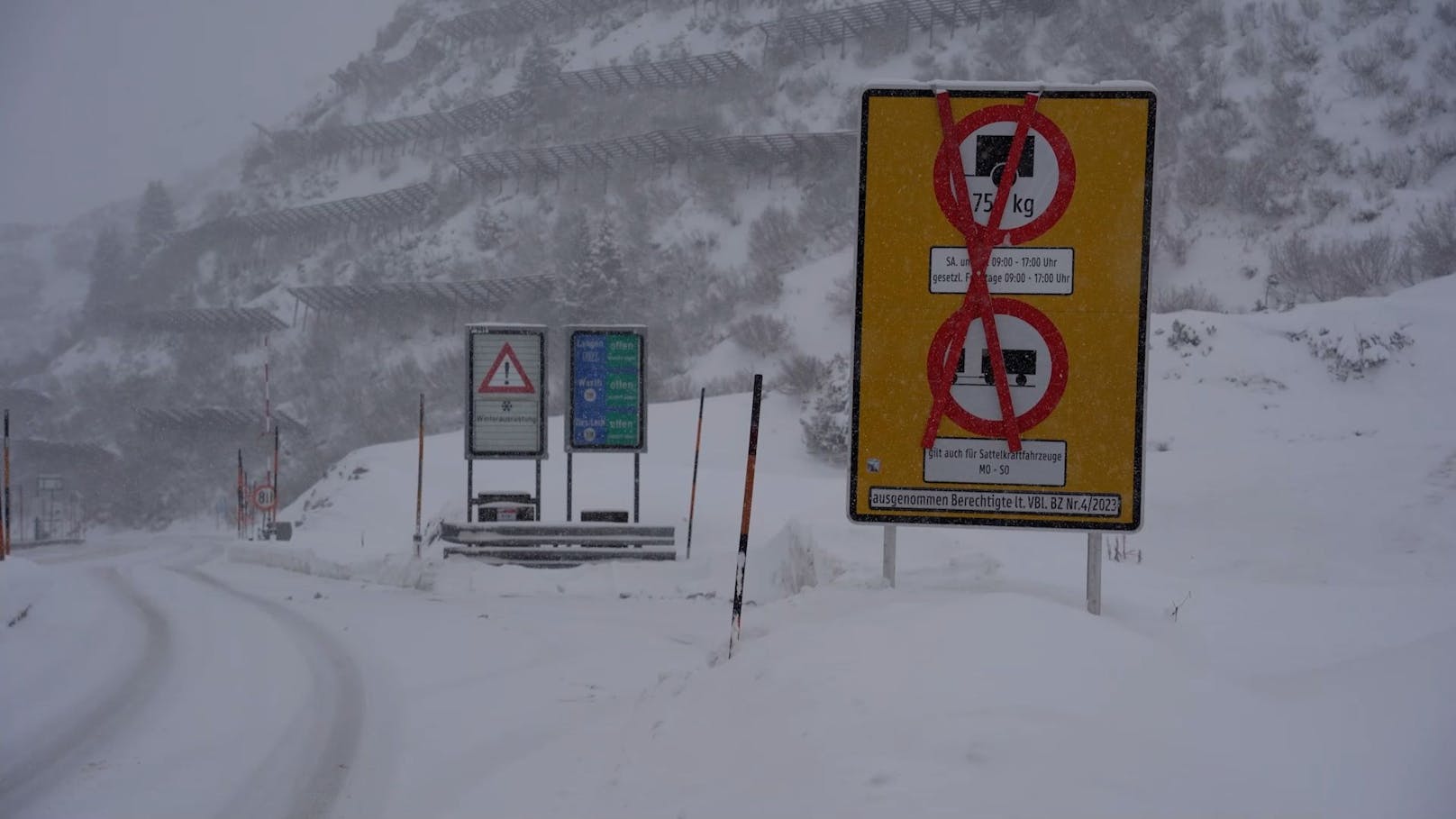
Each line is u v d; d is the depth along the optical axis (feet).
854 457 29.96
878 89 29.63
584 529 65.57
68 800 21.11
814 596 30.71
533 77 398.01
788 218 269.23
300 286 353.72
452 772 22.61
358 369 288.30
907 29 337.52
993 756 14.89
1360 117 222.48
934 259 29.60
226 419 282.15
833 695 18.61
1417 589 34.53
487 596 55.77
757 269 258.78
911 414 29.73
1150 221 28.86
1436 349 113.09
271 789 21.77
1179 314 135.54
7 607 45.60
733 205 290.76
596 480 91.09
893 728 16.56
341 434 263.08
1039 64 299.38
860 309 29.89
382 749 24.76
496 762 23.12
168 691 31.22
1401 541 51.03
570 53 436.35
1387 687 17.24
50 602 51.47
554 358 250.98
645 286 264.31
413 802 20.74
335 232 390.83
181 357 335.67
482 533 65.72
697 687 23.66
